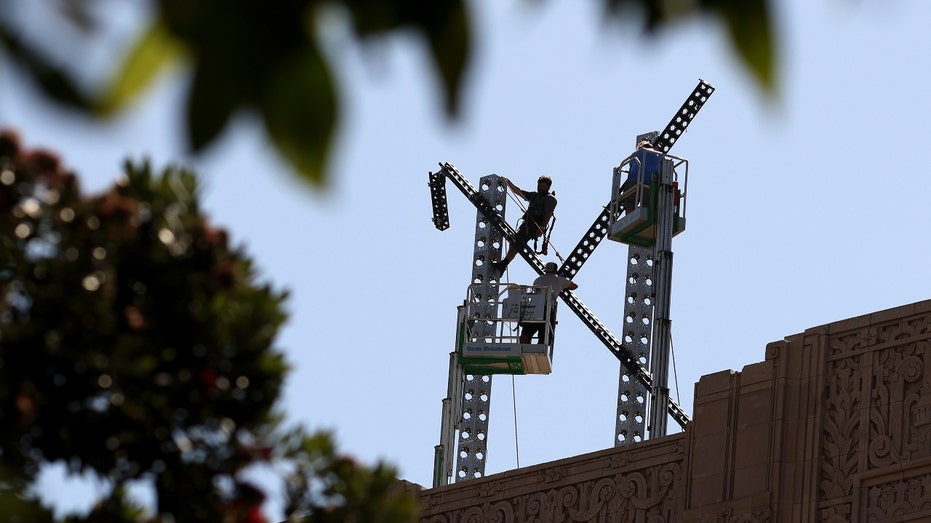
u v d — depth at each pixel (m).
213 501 25.34
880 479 64.75
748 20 5.77
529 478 74.00
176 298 25.41
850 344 68.56
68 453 24.72
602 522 71.19
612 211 102.06
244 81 5.56
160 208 25.84
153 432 25.06
